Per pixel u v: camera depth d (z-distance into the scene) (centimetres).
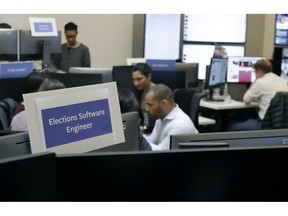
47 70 356
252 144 136
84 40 543
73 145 118
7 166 85
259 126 429
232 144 134
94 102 123
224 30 569
